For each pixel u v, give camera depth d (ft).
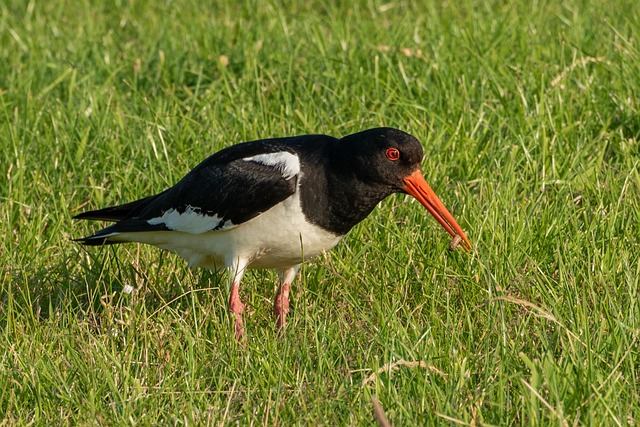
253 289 38.27
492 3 65.87
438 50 54.39
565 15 62.69
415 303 35.29
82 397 29.99
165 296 37.35
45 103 51.52
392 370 29.71
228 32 60.95
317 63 54.39
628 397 27.78
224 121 48.91
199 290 35.78
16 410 29.91
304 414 28.22
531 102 48.98
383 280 36.11
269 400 27.99
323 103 50.62
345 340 32.24
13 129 47.42
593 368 28.17
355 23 64.39
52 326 33.81
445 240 38.06
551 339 31.04
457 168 44.21
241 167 33.71
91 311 36.06
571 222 38.55
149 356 32.42
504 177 41.68
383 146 33.22
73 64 57.00
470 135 45.88
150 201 36.81
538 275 34.81
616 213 37.88
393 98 50.11
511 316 33.42
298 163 33.22
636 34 54.65
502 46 55.06
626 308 32.09
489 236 37.50
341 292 35.96
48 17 67.56
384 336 31.42
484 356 30.32
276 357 31.22
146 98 51.75
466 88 50.29
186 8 69.36
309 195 33.19
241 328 33.94
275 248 34.12
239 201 33.42
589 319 32.22
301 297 36.63
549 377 27.27
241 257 34.60
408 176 33.91
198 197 34.32
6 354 31.89
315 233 33.78
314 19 62.64
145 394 29.73
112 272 38.50
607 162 45.29
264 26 63.87
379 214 40.16
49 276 38.22
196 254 35.73
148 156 45.39
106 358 31.65
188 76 55.62
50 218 41.93
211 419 28.25
